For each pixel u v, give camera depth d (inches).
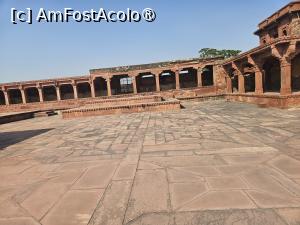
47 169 197.5
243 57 639.1
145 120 462.6
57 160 223.0
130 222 110.2
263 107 531.8
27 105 1104.2
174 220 109.6
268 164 171.2
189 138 272.5
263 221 104.0
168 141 265.4
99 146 266.8
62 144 295.6
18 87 1116.5
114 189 146.8
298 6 675.4
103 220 113.5
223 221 106.1
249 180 146.2
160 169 176.2
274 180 144.1
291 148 206.1
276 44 456.1
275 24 780.0
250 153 199.3
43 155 247.0
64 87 1233.4
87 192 145.6
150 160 200.1
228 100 850.1
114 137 313.1
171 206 121.9
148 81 1192.2
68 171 187.5
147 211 118.7
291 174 151.3
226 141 245.9
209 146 231.0
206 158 194.4
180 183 148.8
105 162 203.8
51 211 126.1
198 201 125.0
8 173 194.5
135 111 627.2
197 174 161.5
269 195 126.3
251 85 909.8
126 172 174.7
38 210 128.3
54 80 1102.4
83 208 126.3
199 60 1003.3
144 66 1045.2
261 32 888.3
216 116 450.6
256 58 585.0
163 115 527.5
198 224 105.3
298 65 617.6
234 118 406.3
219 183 144.8
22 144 320.2
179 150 224.7
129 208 122.8
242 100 715.4
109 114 631.2
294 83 626.8
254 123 341.1
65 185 159.2
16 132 456.8
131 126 397.4
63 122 563.5
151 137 293.9
